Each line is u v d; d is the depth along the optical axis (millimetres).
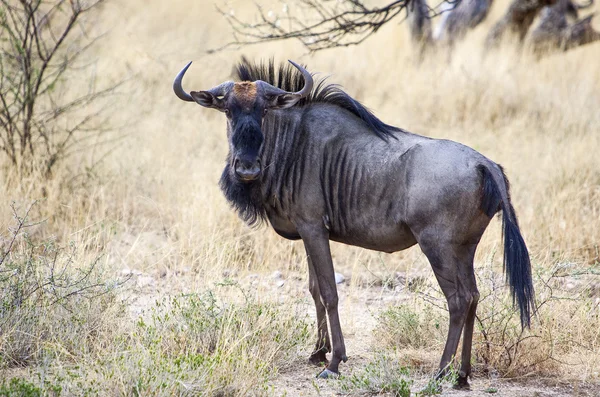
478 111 39469
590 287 21938
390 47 47875
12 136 28078
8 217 24500
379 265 25453
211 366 15461
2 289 18156
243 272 23203
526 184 29812
